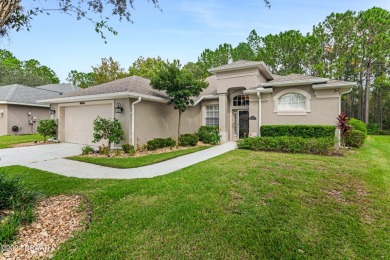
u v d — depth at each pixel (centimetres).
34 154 1066
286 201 459
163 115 1424
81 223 379
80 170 766
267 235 341
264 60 2770
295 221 381
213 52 3366
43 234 341
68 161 912
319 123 1230
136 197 491
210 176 640
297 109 1296
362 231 352
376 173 666
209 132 1544
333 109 1195
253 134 1400
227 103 1605
